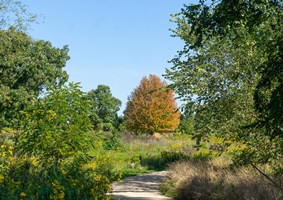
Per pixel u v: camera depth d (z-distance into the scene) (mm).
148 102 42500
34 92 30312
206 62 12398
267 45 7781
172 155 23469
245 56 11039
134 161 22734
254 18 7805
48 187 7387
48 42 32375
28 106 9758
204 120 12273
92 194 7887
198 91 11859
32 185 7473
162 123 41625
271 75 7242
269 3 7730
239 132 11148
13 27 29266
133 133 43875
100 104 57125
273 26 8516
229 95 11406
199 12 7895
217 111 11719
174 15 12977
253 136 10867
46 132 8898
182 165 15344
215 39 11648
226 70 11625
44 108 9453
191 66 12648
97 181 8312
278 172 9953
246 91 10820
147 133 42938
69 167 8477
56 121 9188
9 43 27953
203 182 11477
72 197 7527
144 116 42094
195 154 23109
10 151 8734
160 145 30844
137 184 16016
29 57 29375
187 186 11992
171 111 13727
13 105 26906
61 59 33094
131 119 43781
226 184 10555
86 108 10039
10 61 27875
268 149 10773
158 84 43594
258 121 7594
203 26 7891
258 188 9328
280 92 6980
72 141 9156
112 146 27703
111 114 57906
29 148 8859
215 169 13695
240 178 10641
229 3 7555
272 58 7234
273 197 8719
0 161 8461
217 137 12156
